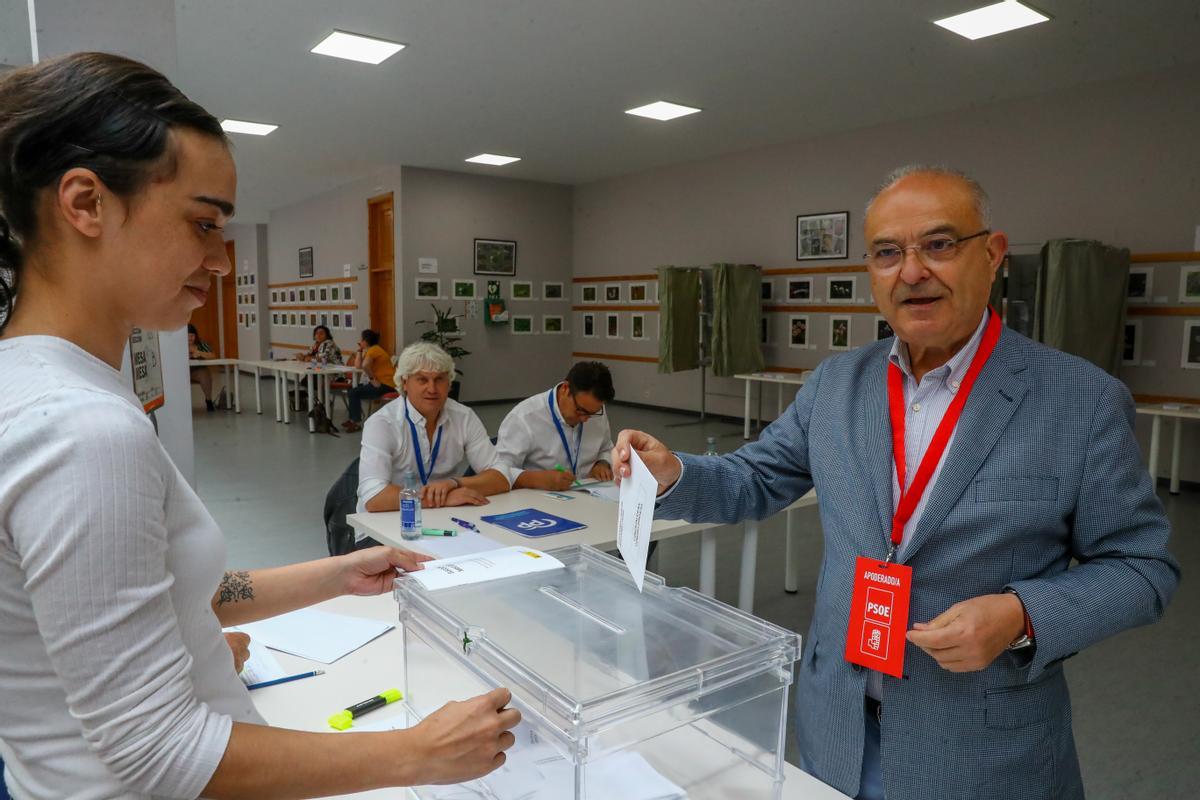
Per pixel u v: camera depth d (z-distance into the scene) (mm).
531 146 8273
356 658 1354
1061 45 5020
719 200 8781
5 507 560
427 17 4656
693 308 8422
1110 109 5730
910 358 1246
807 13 4551
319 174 10078
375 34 4934
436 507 2623
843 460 1249
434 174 9664
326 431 7727
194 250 672
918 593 1128
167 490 675
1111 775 2102
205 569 724
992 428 1108
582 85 6012
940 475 1118
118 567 573
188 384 2072
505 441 3119
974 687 1089
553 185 10664
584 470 3205
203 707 646
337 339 11602
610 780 836
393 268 9906
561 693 733
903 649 1095
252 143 8148
